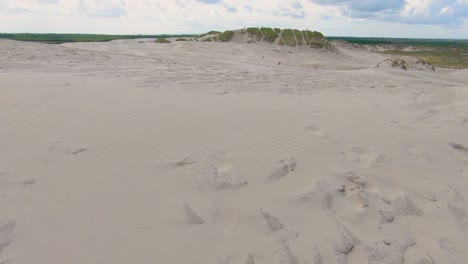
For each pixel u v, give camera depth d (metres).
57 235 1.71
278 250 1.79
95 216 1.87
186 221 1.92
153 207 2.00
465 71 19.23
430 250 1.92
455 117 4.50
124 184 2.19
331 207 2.21
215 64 11.90
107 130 2.95
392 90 6.86
